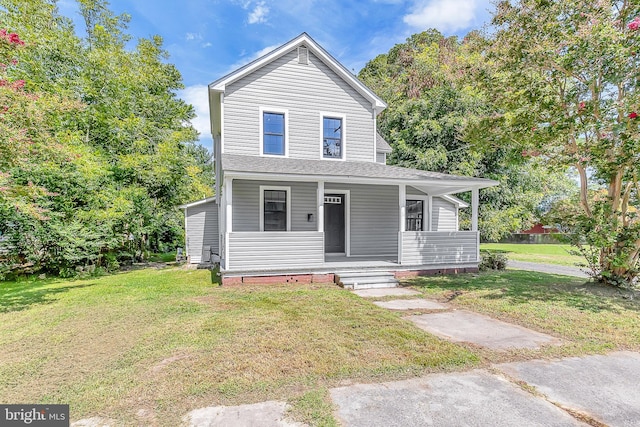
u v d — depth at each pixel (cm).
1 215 898
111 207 1150
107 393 287
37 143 736
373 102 1149
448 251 956
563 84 720
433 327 479
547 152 779
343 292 711
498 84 794
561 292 700
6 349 398
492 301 629
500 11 757
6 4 1174
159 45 1894
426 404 268
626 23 639
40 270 1051
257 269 805
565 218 759
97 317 537
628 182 705
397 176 881
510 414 254
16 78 991
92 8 1598
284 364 342
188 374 320
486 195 1716
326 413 254
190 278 962
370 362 347
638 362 359
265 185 1012
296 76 1077
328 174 833
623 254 687
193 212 1481
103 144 1480
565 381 311
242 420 246
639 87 609
